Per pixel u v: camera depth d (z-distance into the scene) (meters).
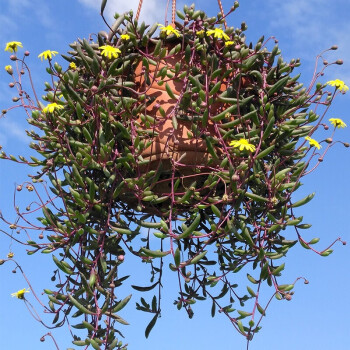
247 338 2.45
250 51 2.60
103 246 2.51
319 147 2.34
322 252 2.49
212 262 2.84
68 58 2.62
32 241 2.55
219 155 2.48
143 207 2.51
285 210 2.43
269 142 2.58
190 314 2.81
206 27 2.46
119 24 2.46
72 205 2.60
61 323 2.55
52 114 2.44
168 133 2.38
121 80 2.42
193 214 2.53
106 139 2.39
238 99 2.38
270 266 2.50
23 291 2.50
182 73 2.36
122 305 2.36
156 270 2.82
